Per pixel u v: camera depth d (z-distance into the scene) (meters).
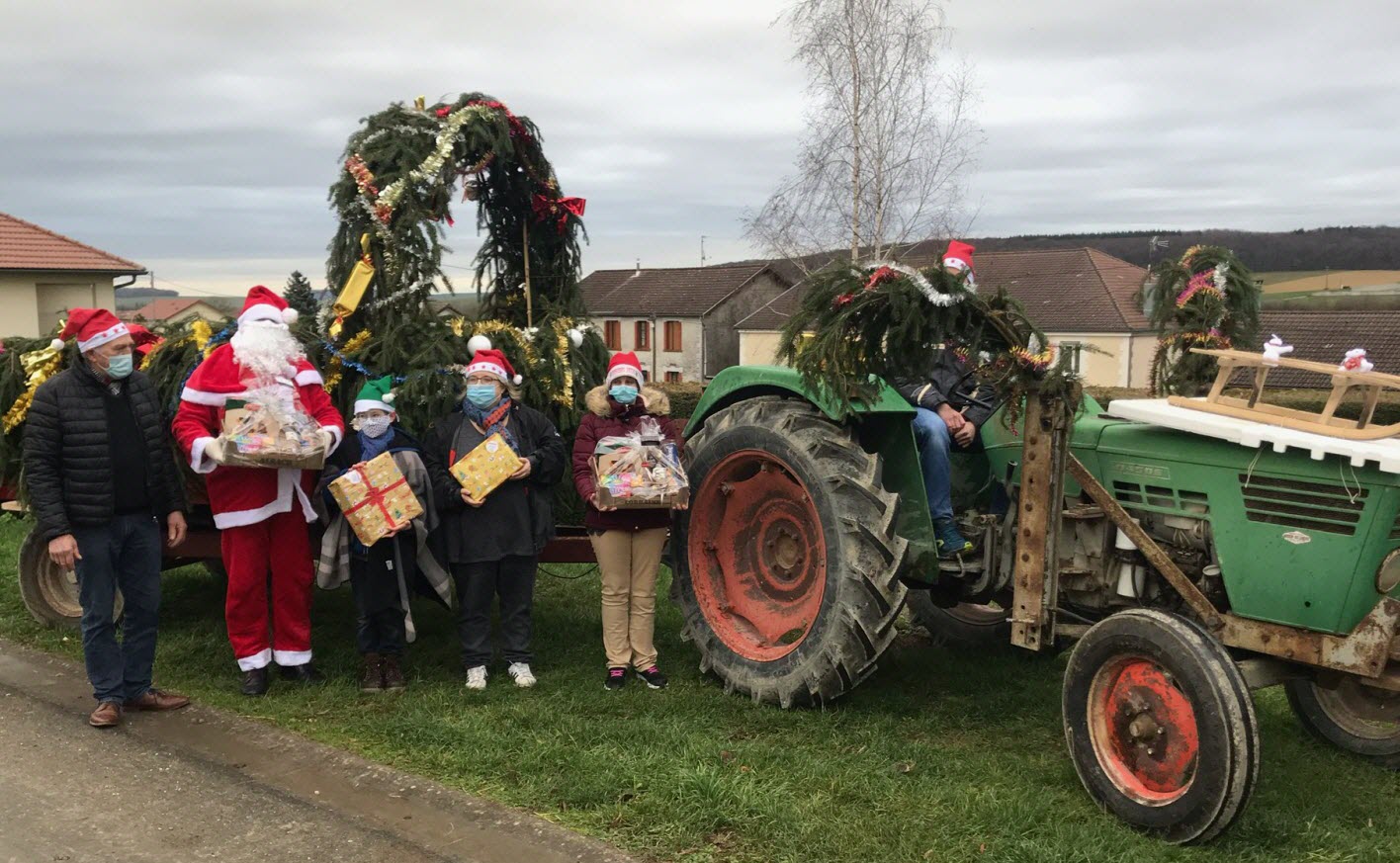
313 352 5.46
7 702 4.91
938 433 4.81
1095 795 3.82
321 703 4.95
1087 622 4.24
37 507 4.49
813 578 5.02
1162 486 4.14
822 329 4.54
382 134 5.62
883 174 22.78
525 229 6.38
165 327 6.21
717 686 5.19
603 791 3.83
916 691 5.20
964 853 3.47
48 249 25.20
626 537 5.12
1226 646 3.91
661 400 5.29
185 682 5.27
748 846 3.50
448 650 5.79
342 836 3.57
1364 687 4.46
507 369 5.20
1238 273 5.38
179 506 4.92
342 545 5.09
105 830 3.61
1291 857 3.51
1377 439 3.66
